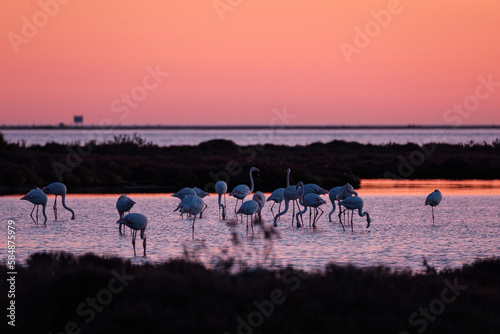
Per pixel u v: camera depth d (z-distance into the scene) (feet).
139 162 165.99
